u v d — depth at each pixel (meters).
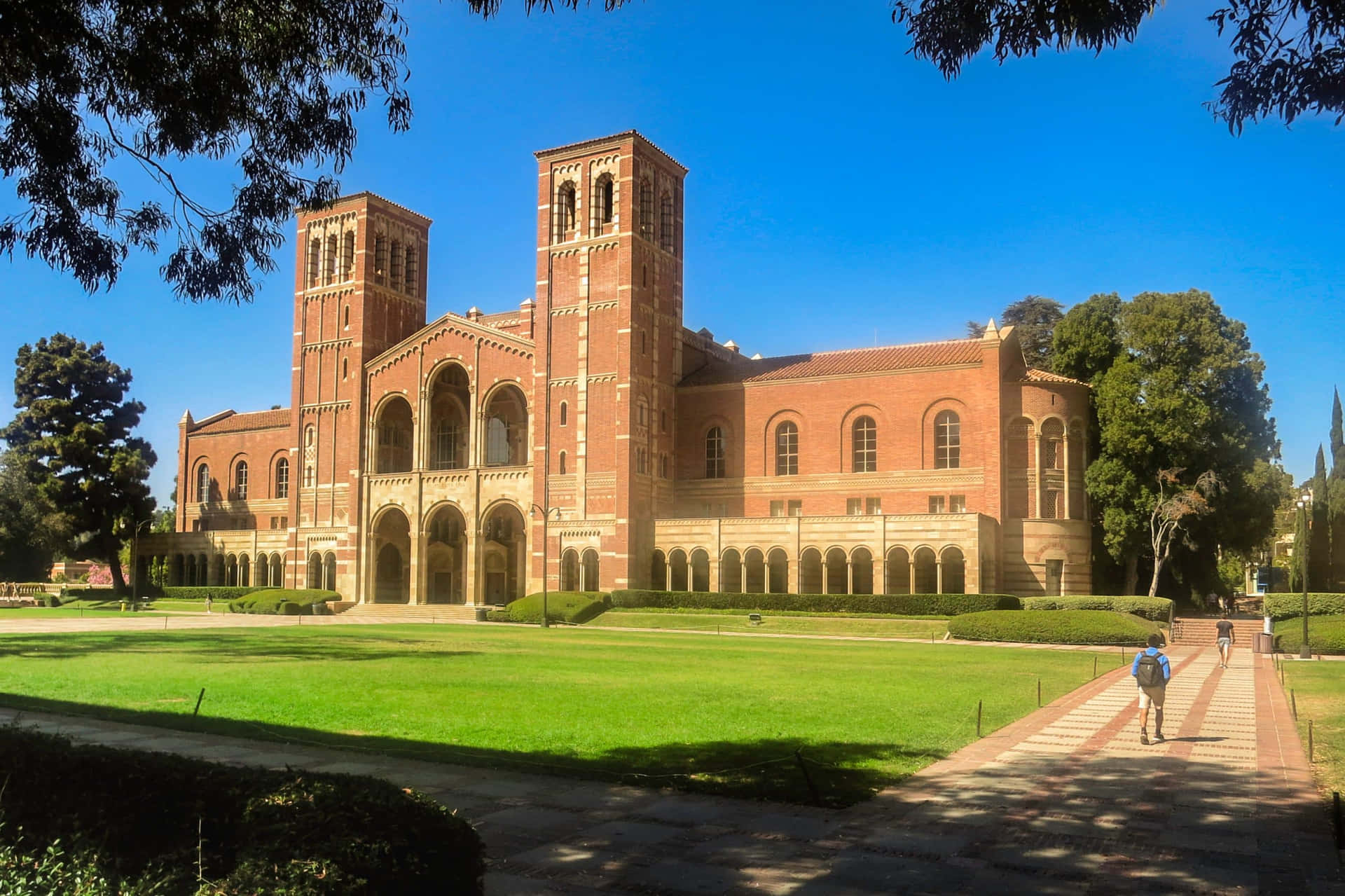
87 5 15.65
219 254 17.53
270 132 17.20
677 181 85.94
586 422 77.56
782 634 60.31
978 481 70.62
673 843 12.71
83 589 101.12
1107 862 11.98
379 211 92.00
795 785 15.86
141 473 95.75
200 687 28.09
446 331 85.25
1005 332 73.81
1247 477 69.25
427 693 27.17
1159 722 20.91
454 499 83.00
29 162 16.20
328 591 86.25
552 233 81.25
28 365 94.25
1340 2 10.82
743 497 79.25
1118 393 69.44
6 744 11.69
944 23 12.72
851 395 76.00
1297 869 11.76
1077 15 12.10
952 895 10.78
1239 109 11.68
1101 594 75.00
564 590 77.50
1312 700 28.64
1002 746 19.98
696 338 88.62
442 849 9.16
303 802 9.30
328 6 15.94
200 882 8.47
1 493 90.38
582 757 18.12
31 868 9.02
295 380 93.00
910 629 59.91
